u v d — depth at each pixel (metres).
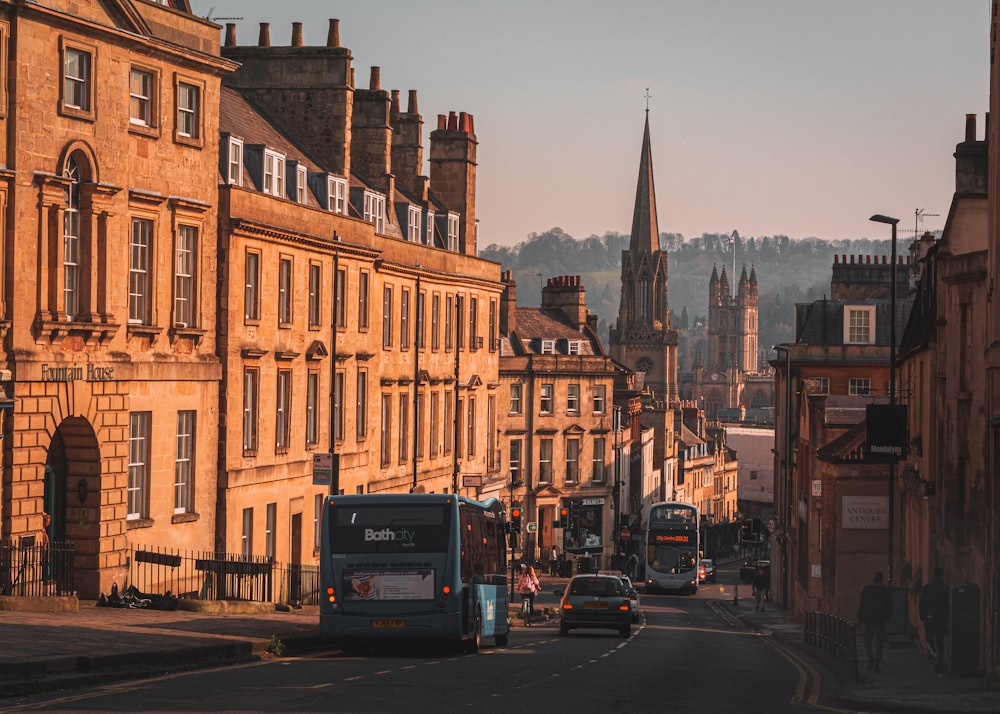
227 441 72.62
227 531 72.69
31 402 56.09
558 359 171.62
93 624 48.19
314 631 54.16
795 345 137.00
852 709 37.06
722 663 53.97
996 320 54.03
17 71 55.03
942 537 64.94
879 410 69.56
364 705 32.34
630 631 80.19
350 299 90.75
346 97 95.62
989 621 47.66
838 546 85.94
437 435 115.06
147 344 65.19
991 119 57.06
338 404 89.62
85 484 60.78
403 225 111.44
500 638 63.06
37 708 30.55
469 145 126.88
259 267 76.25
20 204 55.41
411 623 49.72
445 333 116.56
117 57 61.84
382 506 50.34
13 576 53.91
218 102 71.69
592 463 175.88
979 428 59.00
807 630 71.00
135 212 63.75
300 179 86.25
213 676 38.91
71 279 59.44
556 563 162.00
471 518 53.88
